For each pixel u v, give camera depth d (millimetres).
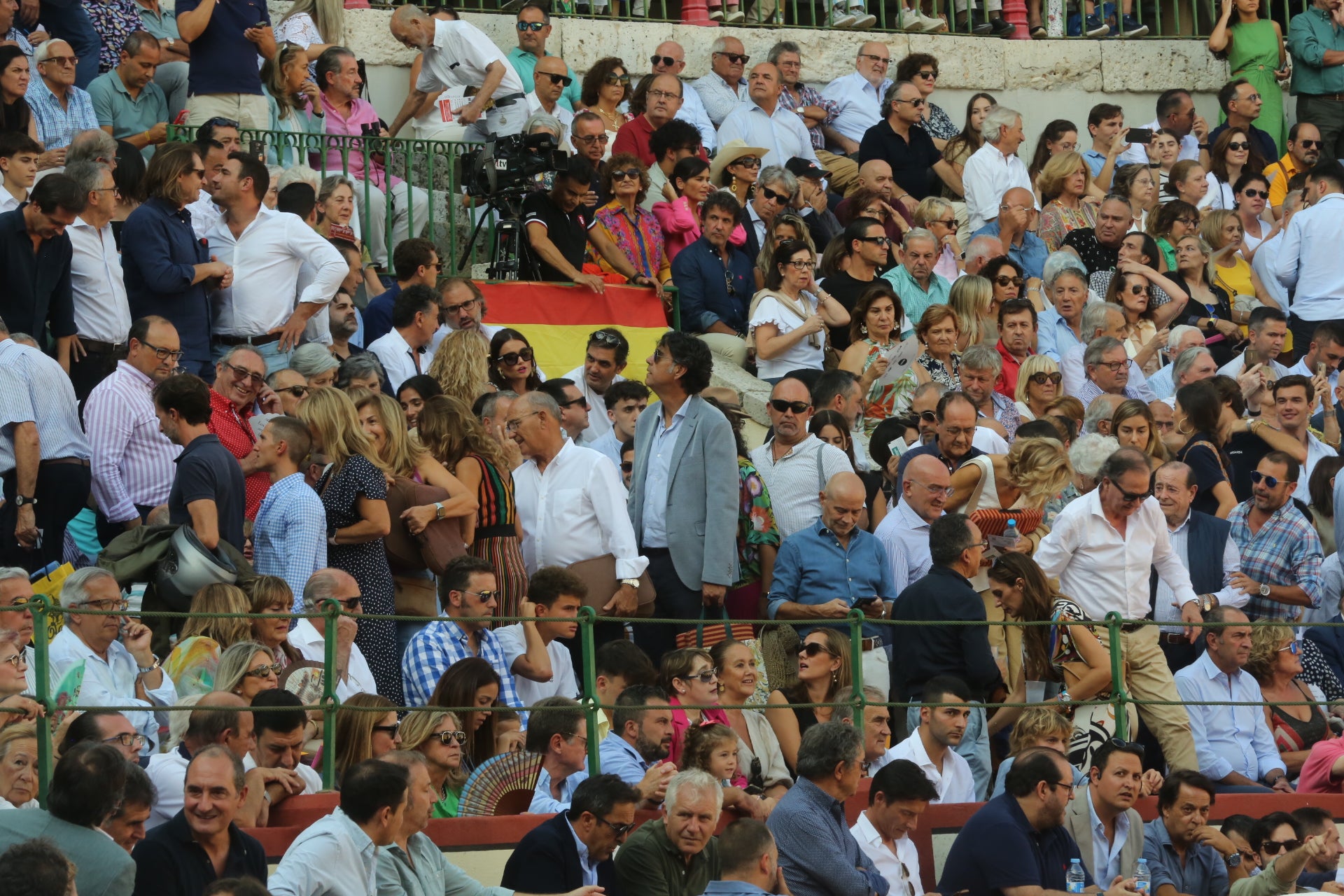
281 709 30438
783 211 58969
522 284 53688
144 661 32906
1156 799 37625
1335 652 44125
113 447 40531
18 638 30656
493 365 45969
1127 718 38219
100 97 55938
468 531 39281
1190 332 56594
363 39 67438
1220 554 43562
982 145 66812
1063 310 56344
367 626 36938
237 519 37469
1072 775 33625
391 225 56750
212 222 47594
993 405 49812
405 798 28484
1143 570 40500
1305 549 44781
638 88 64000
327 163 58188
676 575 41344
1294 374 53344
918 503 42094
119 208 48781
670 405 42344
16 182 47406
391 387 45719
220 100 56344
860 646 36312
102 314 44438
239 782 27688
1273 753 40781
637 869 30203
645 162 61469
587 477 40844
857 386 48531
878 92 72062
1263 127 78500
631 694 34281
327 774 31766
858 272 56094
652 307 55375
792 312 53656
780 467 44250
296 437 37969
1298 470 50531
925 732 36188
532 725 32938
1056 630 38812
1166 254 63125
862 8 77500
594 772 33188
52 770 29359
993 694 38312
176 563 35250
